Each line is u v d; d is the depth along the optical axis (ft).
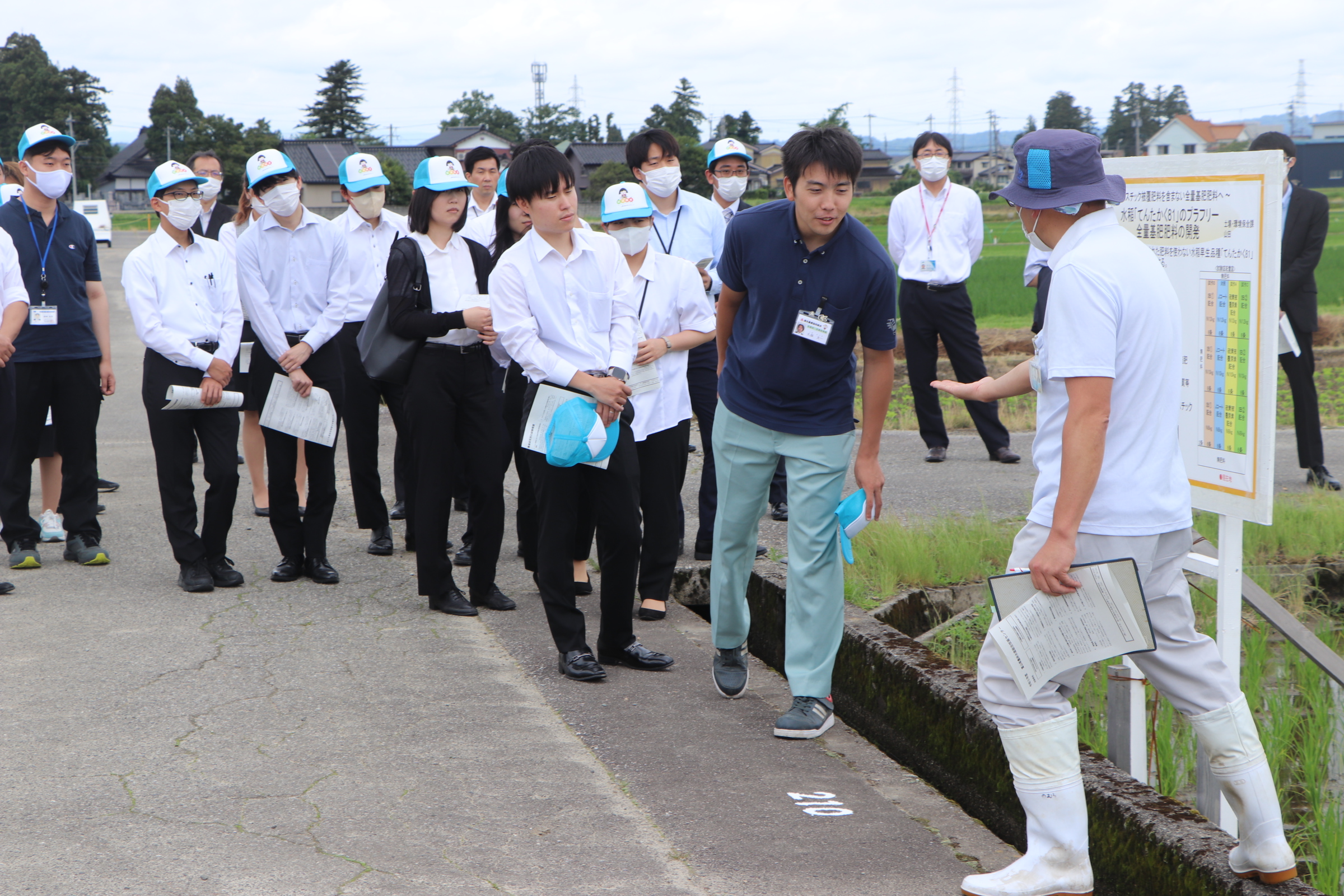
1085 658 9.21
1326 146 311.68
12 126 440.45
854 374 13.88
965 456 29.58
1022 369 10.66
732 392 14.07
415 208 17.37
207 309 19.10
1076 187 9.19
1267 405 9.86
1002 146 526.57
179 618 17.56
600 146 335.26
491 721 13.76
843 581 14.49
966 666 15.44
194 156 26.96
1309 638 11.04
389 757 12.60
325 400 19.56
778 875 10.21
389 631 17.15
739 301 14.10
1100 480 9.28
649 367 17.07
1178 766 12.56
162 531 23.11
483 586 18.29
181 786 11.72
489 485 17.85
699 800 11.78
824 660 13.82
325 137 395.14
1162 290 9.29
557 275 14.79
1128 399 9.21
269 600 18.67
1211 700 9.61
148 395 18.78
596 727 13.74
